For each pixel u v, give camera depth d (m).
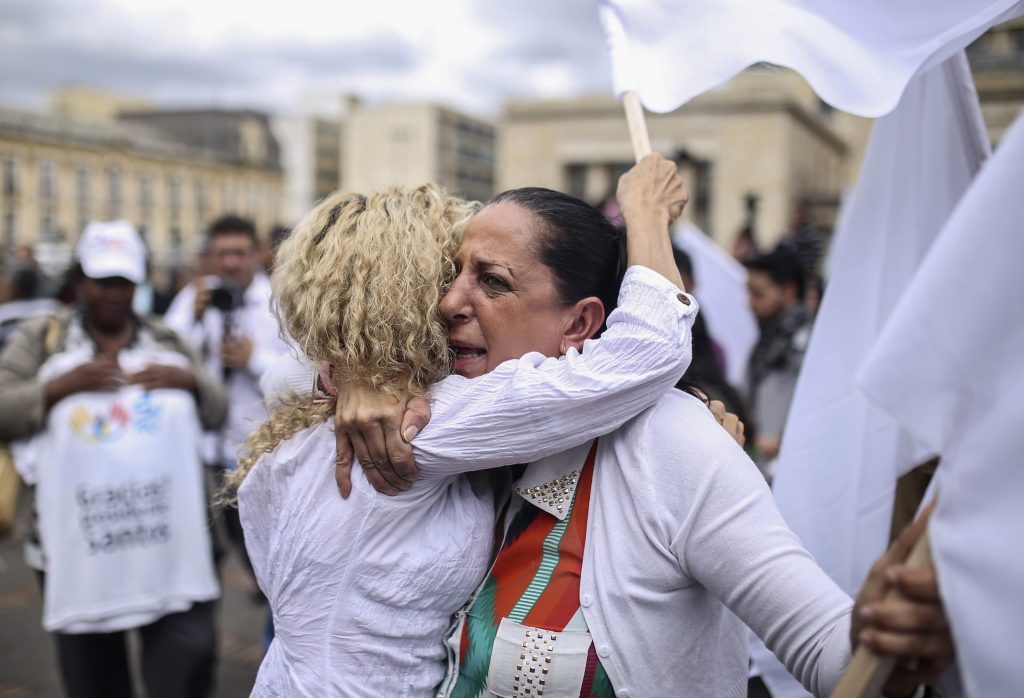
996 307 0.84
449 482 1.24
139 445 2.72
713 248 4.92
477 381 1.19
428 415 1.18
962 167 1.59
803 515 1.67
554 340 1.26
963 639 0.83
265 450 1.29
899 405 0.88
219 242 4.55
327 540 1.19
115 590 2.65
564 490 1.23
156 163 34.66
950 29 1.22
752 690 1.98
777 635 1.06
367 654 1.20
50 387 2.63
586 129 30.22
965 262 0.85
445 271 1.26
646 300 1.18
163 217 35.25
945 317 0.86
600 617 1.15
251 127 45.38
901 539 0.95
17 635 4.46
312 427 1.26
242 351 3.94
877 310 1.66
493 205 1.28
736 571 1.09
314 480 1.22
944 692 1.10
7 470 2.64
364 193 1.32
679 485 1.13
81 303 2.92
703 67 1.40
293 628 1.22
